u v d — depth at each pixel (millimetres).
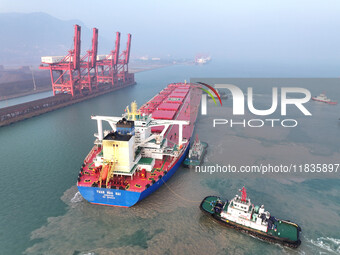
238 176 53969
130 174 44188
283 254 34281
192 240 36406
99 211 42312
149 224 39375
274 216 41594
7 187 49031
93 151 56719
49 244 35312
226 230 38469
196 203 44656
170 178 52531
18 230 37844
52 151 66250
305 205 44719
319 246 35625
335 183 51719
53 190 48219
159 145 52750
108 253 33906
